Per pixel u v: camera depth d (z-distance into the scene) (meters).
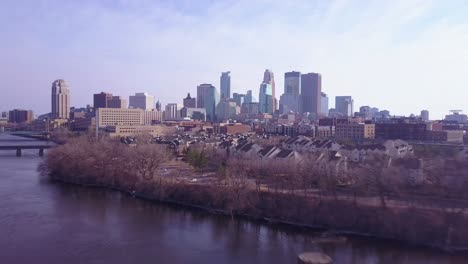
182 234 102.69
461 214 100.81
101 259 85.69
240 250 92.06
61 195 144.25
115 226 108.19
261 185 137.12
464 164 143.38
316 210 111.75
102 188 157.75
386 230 100.44
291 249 92.88
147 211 123.81
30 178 180.88
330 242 96.88
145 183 145.62
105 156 177.88
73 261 84.31
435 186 126.56
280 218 114.12
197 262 85.25
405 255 89.56
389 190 124.56
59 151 187.50
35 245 92.88
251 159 176.50
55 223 109.75
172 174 166.12
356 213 106.75
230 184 130.62
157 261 85.31
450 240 94.81
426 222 98.75
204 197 129.25
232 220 115.19
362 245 95.12
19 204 129.88
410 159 139.00
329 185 129.12
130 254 88.75
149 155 163.25
